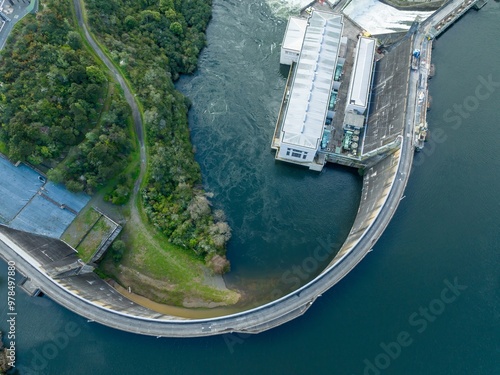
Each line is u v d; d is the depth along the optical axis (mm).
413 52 159000
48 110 130000
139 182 140125
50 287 119375
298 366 119438
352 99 155750
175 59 170250
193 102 169125
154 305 131000
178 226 135250
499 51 176250
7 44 135750
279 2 191125
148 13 166875
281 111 163125
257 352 121000
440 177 147875
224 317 119688
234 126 163875
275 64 177875
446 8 178750
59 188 133875
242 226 145125
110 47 149625
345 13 185000
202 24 182875
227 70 176250
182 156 148125
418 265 133000
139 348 121250
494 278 130750
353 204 151500
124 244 132500
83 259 130250
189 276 132750
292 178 155500
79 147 131375
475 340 122000
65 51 136250
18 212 130625
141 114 146625
